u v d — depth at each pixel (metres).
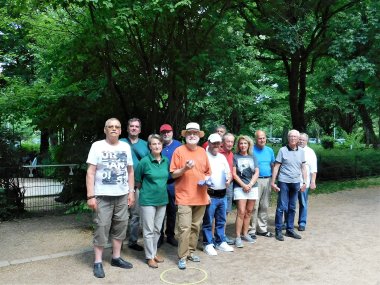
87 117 8.99
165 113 9.13
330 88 18.56
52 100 8.70
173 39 8.39
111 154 5.00
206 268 5.21
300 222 7.36
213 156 5.93
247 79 9.31
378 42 12.98
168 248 6.12
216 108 10.60
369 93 17.59
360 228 7.52
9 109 8.93
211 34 8.49
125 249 6.02
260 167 6.83
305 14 12.86
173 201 6.22
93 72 9.16
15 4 7.94
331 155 16.52
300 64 15.88
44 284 4.64
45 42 8.86
